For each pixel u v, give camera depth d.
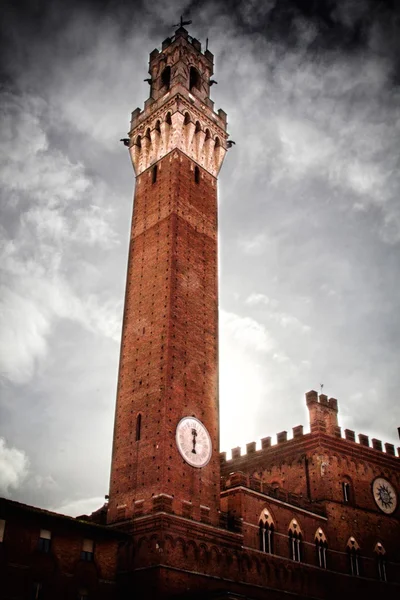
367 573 81.81
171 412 67.44
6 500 52.56
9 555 51.94
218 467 70.19
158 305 75.25
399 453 98.50
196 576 60.97
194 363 73.31
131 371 74.00
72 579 55.62
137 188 91.19
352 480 88.44
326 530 80.62
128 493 65.94
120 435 70.88
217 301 81.31
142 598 58.19
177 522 61.69
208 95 99.62
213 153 94.56
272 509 74.00
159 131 93.12
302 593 72.38
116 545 60.75
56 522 55.59
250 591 66.00
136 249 84.19
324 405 91.94
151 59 105.50
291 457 90.75
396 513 91.50
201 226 85.12
